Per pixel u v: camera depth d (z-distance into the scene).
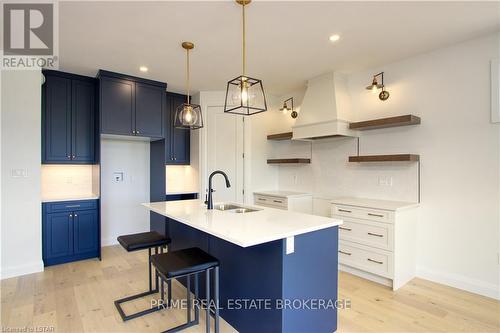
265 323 1.84
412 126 3.21
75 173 4.04
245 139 4.65
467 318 2.30
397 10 2.24
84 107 3.84
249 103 2.22
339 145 4.00
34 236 3.21
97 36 2.68
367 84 3.60
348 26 2.50
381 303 2.55
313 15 2.32
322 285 1.99
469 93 2.79
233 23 2.45
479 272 2.73
